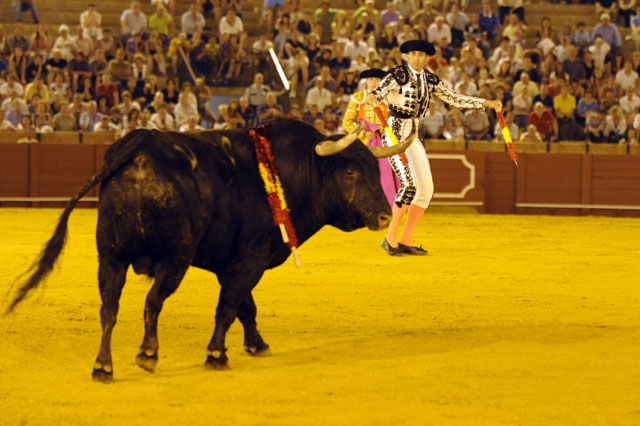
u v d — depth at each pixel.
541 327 12.05
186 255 8.95
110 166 8.73
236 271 9.62
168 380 8.97
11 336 10.91
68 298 13.91
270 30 42.72
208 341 10.93
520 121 37.75
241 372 9.37
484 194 36.09
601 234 27.28
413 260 19.48
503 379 9.09
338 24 42.34
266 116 34.34
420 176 19.78
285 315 12.76
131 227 8.71
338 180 10.05
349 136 9.80
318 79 37.00
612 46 43.62
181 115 34.59
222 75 39.72
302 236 10.22
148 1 44.44
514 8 45.81
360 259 19.47
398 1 45.25
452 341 11.04
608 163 36.56
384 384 8.84
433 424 7.51
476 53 40.34
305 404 8.09
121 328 11.59
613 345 10.87
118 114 34.84
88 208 34.16
